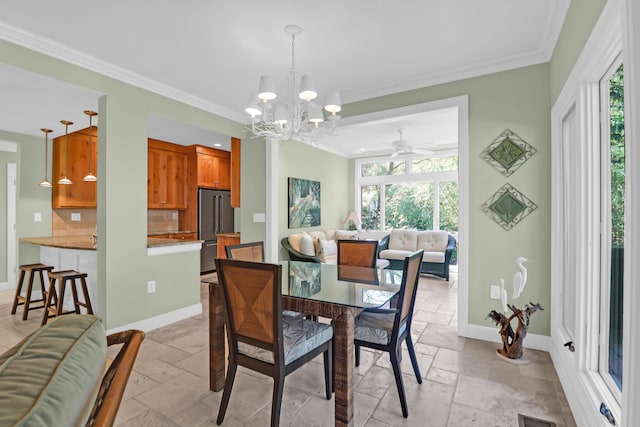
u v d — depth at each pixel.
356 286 2.28
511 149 2.84
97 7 2.08
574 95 2.02
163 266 3.41
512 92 2.84
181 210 6.13
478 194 2.97
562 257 2.54
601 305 1.84
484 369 2.42
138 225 3.16
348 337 1.75
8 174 4.69
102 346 0.75
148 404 1.99
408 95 3.34
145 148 3.22
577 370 1.88
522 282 2.52
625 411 1.08
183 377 2.32
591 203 1.88
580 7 1.79
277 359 1.65
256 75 3.11
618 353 1.68
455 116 4.79
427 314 3.75
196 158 5.88
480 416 1.87
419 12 2.18
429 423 1.82
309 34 2.43
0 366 0.60
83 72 2.74
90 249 3.30
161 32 2.38
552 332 2.61
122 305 3.03
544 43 2.58
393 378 2.31
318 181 6.39
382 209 7.56
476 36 2.48
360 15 2.21
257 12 2.16
